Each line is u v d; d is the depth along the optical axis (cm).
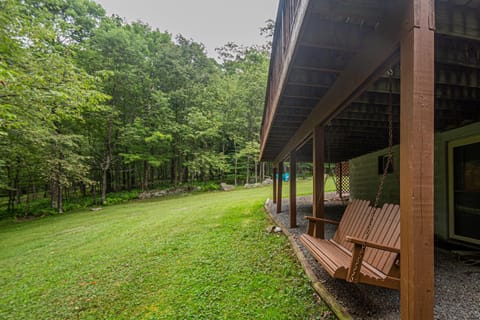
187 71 1847
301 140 402
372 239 246
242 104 1944
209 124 1731
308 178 1964
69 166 1059
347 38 174
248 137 1962
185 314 232
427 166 115
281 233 477
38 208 1276
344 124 396
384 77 226
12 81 494
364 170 773
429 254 115
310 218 317
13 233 803
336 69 208
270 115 383
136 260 400
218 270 324
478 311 201
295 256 346
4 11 514
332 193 1305
